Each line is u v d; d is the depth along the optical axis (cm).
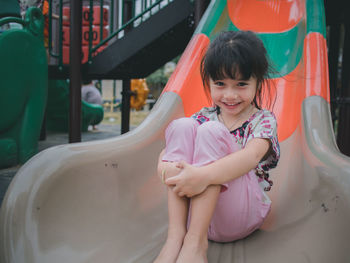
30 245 82
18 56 279
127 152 123
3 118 273
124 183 119
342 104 287
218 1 206
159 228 115
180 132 94
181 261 83
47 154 105
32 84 296
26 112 295
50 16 327
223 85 100
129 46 309
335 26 352
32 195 92
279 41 199
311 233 91
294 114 157
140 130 133
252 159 93
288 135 153
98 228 103
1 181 236
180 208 89
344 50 284
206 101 165
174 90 152
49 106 530
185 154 92
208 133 90
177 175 86
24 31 286
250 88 100
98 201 109
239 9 214
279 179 135
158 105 146
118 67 325
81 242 94
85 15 496
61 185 100
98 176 112
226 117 113
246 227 98
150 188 128
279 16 208
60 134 517
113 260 94
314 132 122
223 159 89
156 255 99
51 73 333
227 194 92
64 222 95
